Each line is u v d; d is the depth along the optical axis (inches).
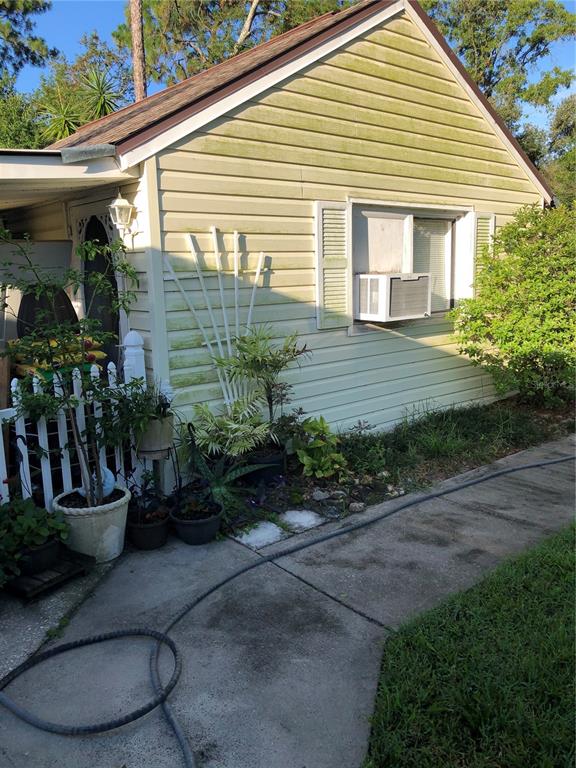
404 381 266.1
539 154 914.7
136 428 154.8
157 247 174.9
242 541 162.2
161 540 158.7
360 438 233.0
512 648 108.4
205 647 115.3
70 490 160.4
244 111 190.9
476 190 283.0
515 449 246.8
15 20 786.2
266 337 197.9
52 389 147.6
